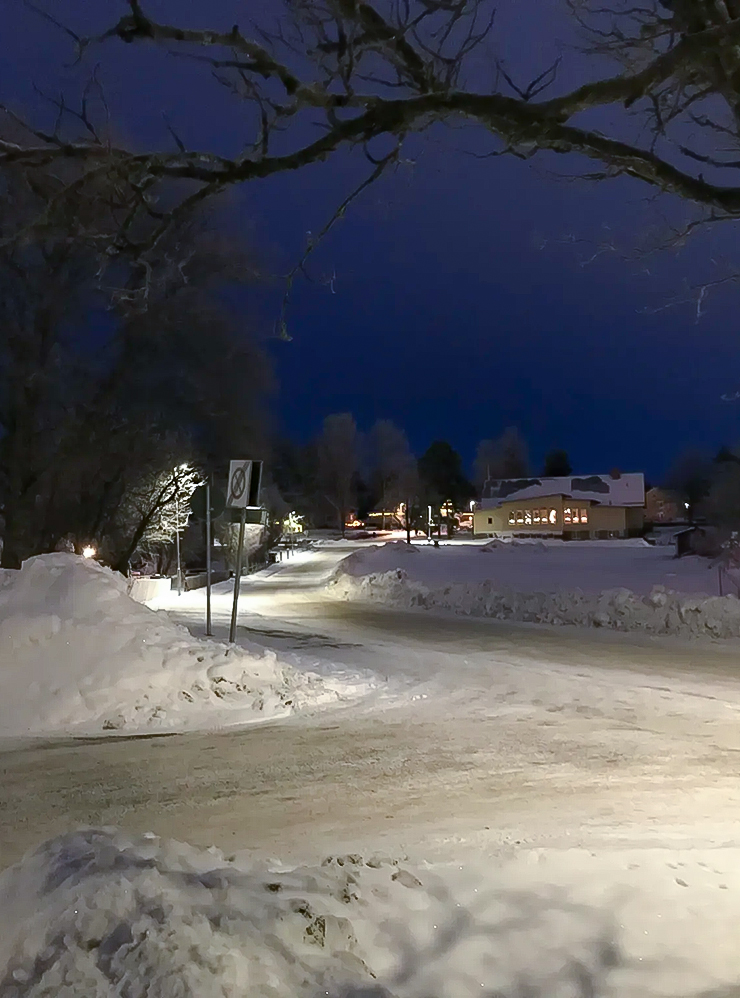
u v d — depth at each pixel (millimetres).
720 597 20031
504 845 6078
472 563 42562
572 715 11727
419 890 4859
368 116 4773
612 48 4914
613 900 4820
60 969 3568
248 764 9227
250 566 54969
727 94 4504
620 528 84875
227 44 4547
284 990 3449
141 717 11492
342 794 8094
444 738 10422
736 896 4992
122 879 4203
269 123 4789
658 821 7117
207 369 26391
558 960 4121
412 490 120625
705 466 97562
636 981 3951
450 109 4711
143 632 13297
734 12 4504
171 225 5137
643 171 4945
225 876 4539
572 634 20203
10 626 12328
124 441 30234
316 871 5004
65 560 14500
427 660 16734
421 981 3896
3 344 22750
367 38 4598
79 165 4934
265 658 13695
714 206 4867
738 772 8820
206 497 18391
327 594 35719
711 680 14180
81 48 4426
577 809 7520
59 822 7363
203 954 3490
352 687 14008
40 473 27109
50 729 11000
